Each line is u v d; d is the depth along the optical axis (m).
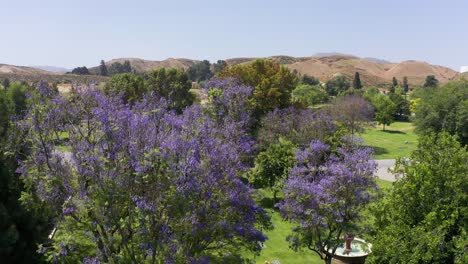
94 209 12.62
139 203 11.84
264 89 51.38
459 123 51.69
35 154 14.40
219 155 14.37
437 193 13.98
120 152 12.98
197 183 12.70
